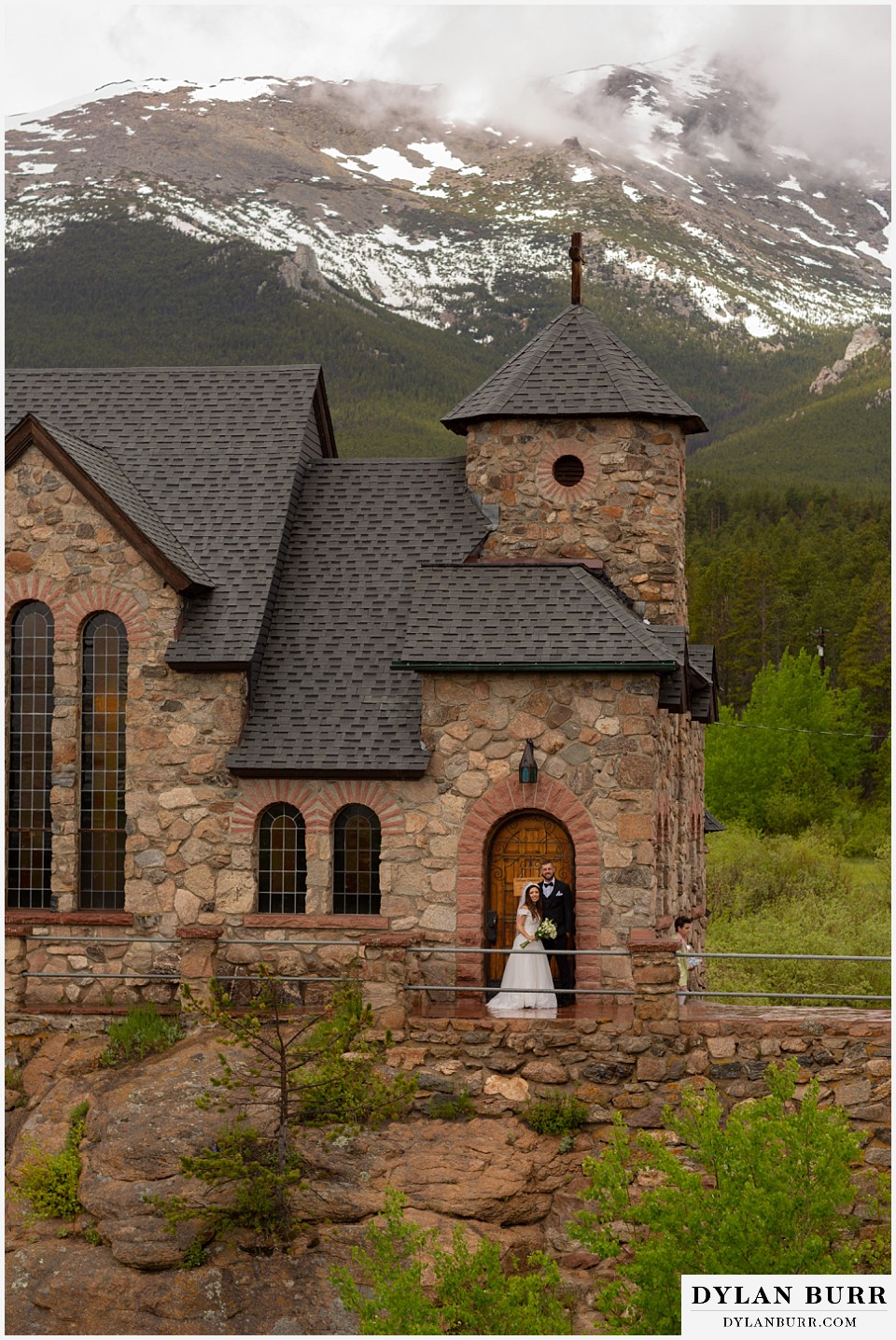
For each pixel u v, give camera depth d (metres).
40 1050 23.94
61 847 25.38
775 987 39.47
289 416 29.39
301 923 24.48
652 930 23.64
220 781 24.98
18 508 25.72
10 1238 20.64
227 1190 20.31
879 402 193.88
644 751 23.73
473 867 24.11
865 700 104.06
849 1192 15.75
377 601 26.91
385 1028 21.66
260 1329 19.20
